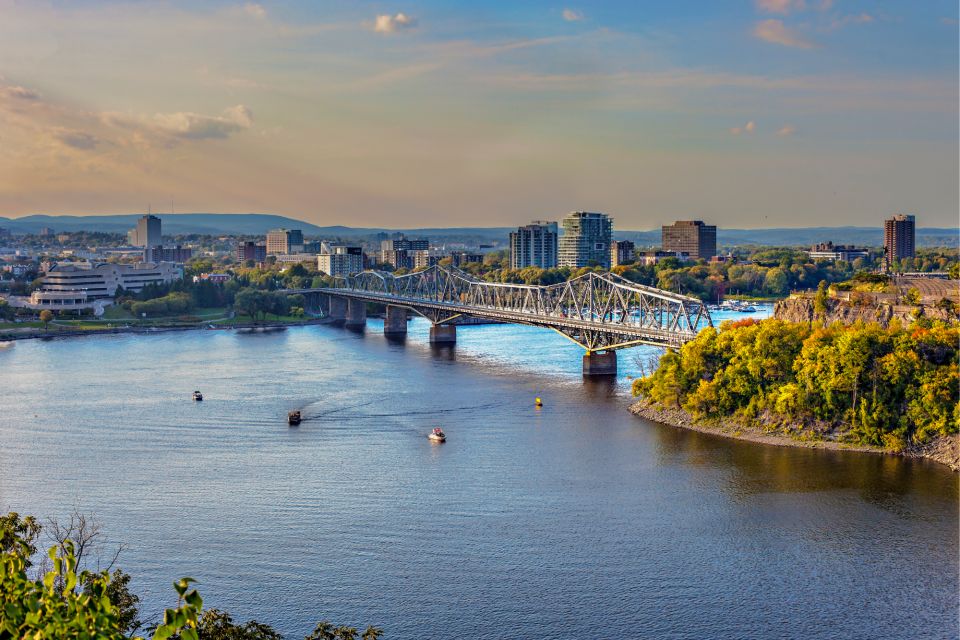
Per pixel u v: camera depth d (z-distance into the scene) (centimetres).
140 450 17312
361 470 15788
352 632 7194
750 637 9775
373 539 12425
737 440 17550
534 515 13338
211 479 15262
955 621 10062
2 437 18412
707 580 11088
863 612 10281
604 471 15500
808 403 17312
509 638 9731
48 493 14512
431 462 16275
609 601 10556
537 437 18075
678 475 15188
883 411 16662
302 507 13762
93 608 3569
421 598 10631
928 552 11781
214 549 12075
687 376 19438
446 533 12631
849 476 14938
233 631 6531
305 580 11106
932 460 15762
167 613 3269
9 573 3756
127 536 12544
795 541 12200
